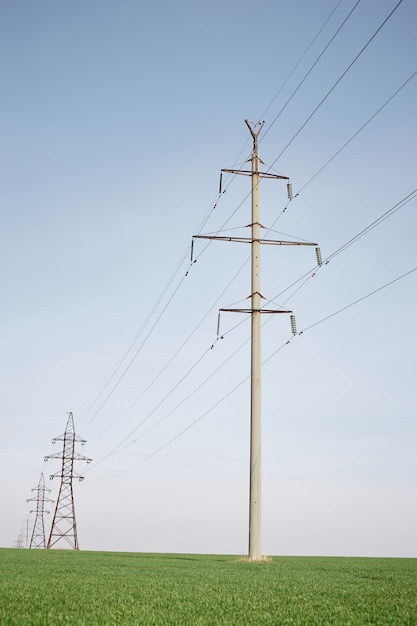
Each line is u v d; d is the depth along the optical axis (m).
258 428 38.81
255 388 39.22
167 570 31.92
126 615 13.80
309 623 13.12
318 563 47.44
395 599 17.97
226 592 19.66
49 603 15.78
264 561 39.56
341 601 17.38
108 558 49.00
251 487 38.53
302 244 40.44
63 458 97.56
